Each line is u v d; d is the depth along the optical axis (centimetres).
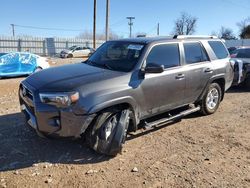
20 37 4750
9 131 588
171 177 430
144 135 586
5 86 1227
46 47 5034
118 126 478
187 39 650
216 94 733
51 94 445
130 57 546
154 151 515
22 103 531
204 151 521
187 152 515
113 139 475
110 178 424
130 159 483
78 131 453
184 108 686
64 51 4372
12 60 1588
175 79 590
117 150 479
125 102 498
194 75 638
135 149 521
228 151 525
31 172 436
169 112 647
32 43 4881
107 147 476
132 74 515
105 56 584
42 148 514
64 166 455
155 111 567
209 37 727
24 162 465
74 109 444
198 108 691
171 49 601
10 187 396
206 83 679
